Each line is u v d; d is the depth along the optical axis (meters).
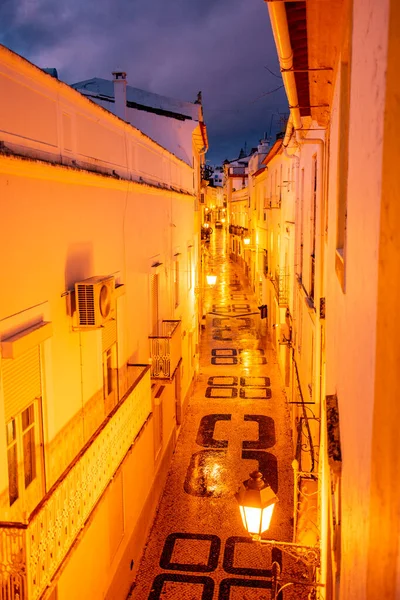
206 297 36.69
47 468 5.95
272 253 24.61
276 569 6.25
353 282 2.68
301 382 12.61
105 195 8.07
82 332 7.05
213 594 9.21
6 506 4.94
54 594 5.74
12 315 5.13
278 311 20.59
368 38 2.07
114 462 7.00
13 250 5.14
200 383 19.53
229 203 64.19
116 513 8.59
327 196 7.17
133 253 9.77
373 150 1.85
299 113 7.96
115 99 16.61
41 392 5.86
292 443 14.55
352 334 2.72
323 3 4.49
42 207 5.81
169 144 19.23
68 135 6.58
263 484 6.10
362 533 1.94
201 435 15.28
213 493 12.31
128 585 9.17
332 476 4.13
